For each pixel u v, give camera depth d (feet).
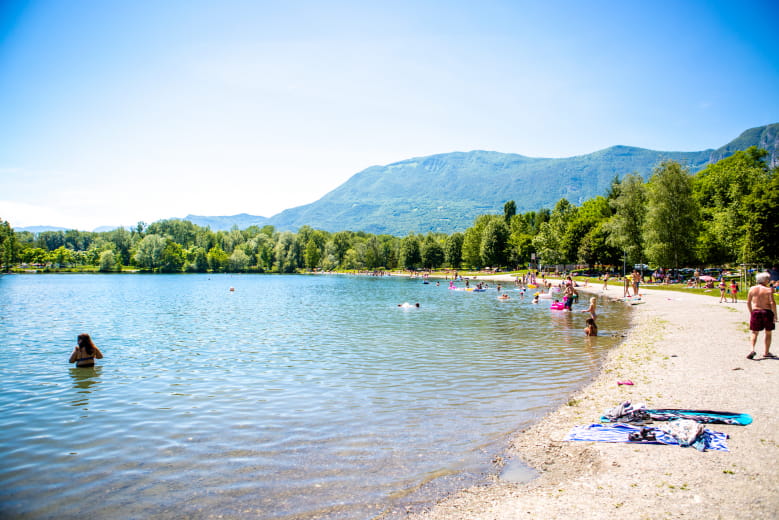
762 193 177.47
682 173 203.51
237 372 61.11
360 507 26.18
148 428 39.96
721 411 36.99
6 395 50.80
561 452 32.73
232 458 33.40
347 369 62.03
